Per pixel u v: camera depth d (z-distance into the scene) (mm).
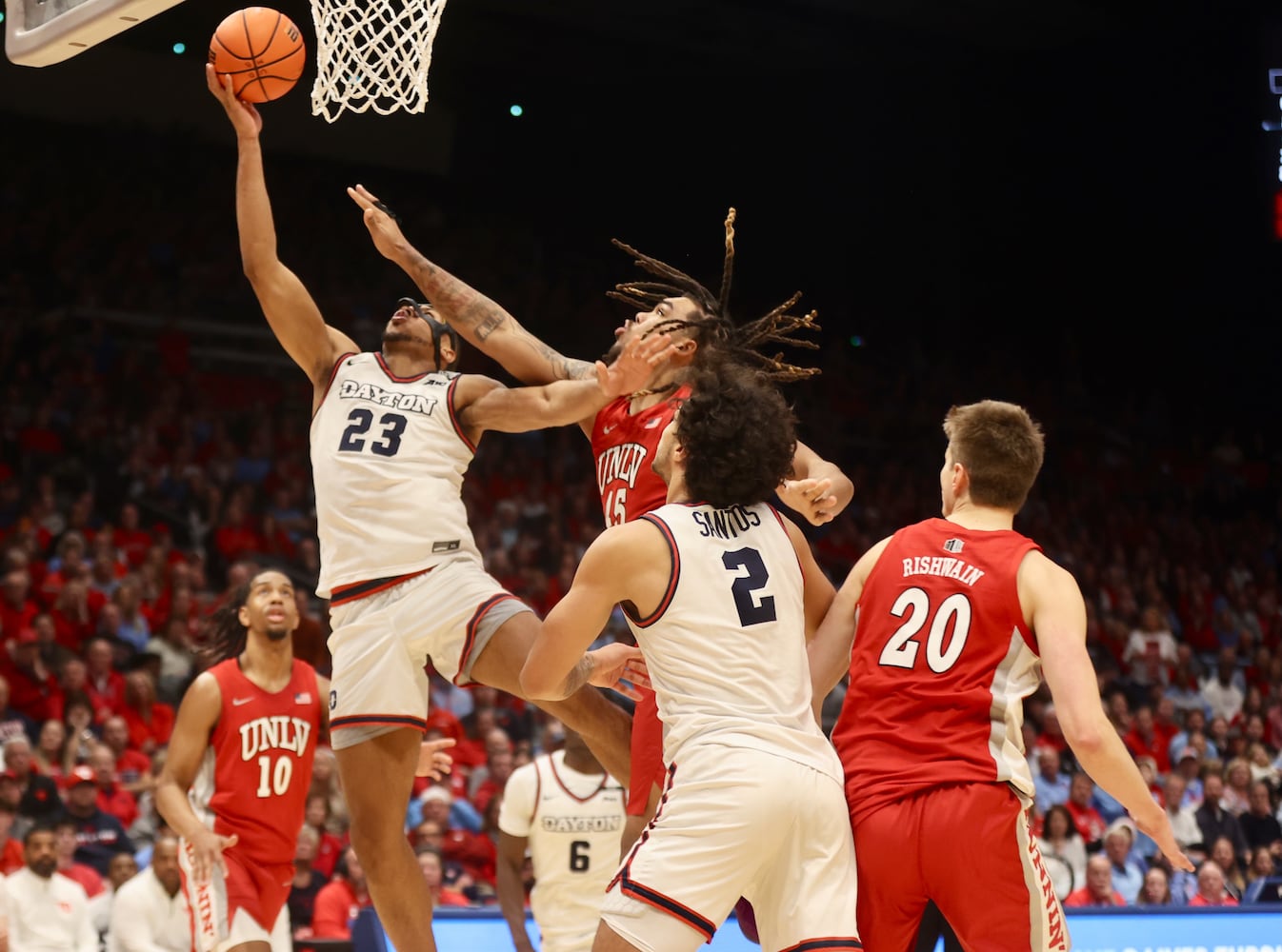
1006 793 2773
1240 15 15500
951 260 18266
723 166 18453
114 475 12336
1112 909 5891
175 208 16422
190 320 14938
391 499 3527
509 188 18641
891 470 16672
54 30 4324
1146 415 17906
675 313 3697
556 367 3842
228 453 13312
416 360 3787
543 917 5520
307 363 3830
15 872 6875
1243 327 16812
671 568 2822
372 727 3494
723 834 2674
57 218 15547
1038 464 3098
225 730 4926
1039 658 2879
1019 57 16906
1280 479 17359
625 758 3771
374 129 17953
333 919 7152
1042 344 18344
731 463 2914
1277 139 15492
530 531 13352
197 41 16547
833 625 3094
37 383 13273
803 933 2707
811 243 18500
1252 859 10195
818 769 2787
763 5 15641
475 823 8734
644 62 17375
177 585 10312
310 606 11500
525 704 10289
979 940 2711
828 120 18000
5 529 11453
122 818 8016
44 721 8914
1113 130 16844
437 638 3510
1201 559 16453
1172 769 11492
